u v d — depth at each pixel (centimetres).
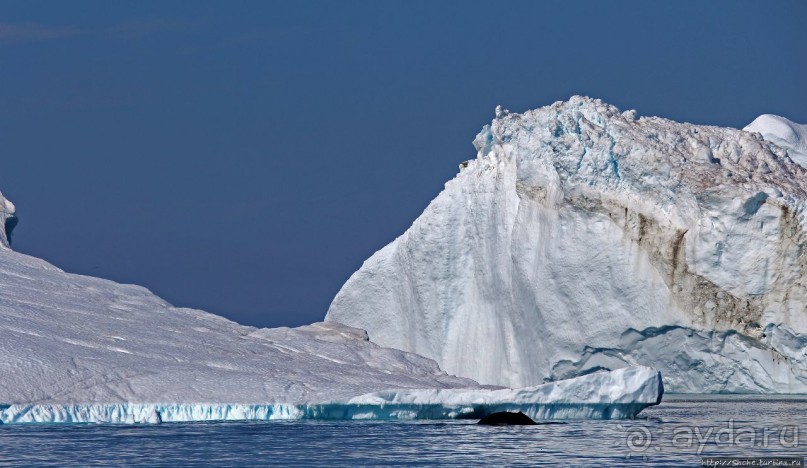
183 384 19688
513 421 19062
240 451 16025
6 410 18325
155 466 14875
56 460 15262
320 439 17112
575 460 15300
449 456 15600
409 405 19612
